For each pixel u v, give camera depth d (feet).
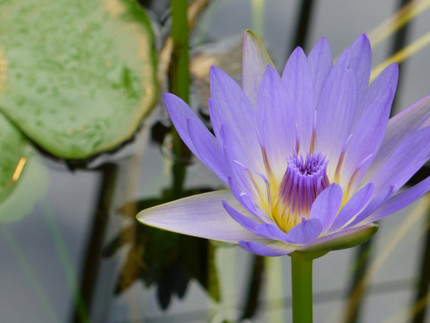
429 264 2.46
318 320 2.42
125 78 2.56
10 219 2.49
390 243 2.48
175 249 2.50
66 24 2.57
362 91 2.31
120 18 2.59
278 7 2.72
